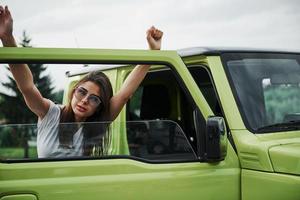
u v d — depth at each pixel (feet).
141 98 16.88
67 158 10.19
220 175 11.00
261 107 12.25
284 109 12.67
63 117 11.69
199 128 10.91
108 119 12.21
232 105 11.89
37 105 11.30
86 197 10.09
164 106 16.66
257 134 11.57
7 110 43.86
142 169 10.56
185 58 13.25
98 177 10.23
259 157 10.94
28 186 9.75
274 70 13.16
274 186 10.62
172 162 10.79
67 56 10.03
